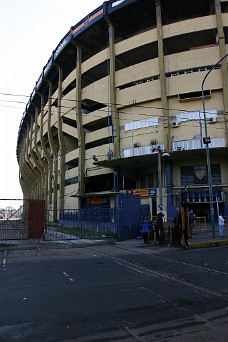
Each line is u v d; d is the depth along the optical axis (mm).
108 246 18438
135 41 37656
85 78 46375
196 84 34188
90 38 43844
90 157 42469
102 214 24625
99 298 6848
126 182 43844
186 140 34000
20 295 7164
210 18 34531
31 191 93250
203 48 34625
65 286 8070
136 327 5051
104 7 38938
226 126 32906
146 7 37656
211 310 5918
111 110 38625
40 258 13617
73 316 5629
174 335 4703
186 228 17141
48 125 54500
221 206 33469
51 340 4547
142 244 18828
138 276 9352
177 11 38750
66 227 26938
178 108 35000
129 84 38844
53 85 57594
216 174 34562
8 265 11727
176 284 8203
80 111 43656
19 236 20422
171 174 35062
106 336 4684
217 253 14469
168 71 35344
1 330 4973
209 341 4461
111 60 39188
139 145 36188
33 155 71688
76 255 14562
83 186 42844
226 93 33094
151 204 35469
